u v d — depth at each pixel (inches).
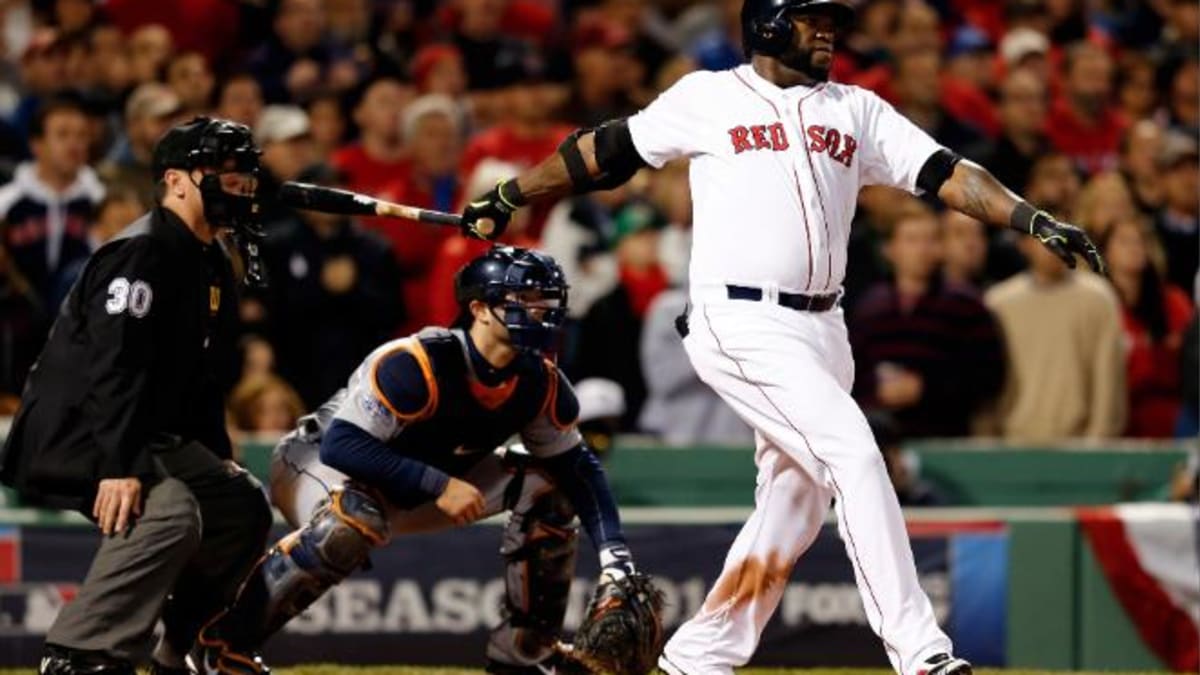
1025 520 1365.7
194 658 937.5
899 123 897.5
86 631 898.1
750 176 884.6
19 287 1568.7
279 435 1541.6
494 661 995.3
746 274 884.0
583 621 909.8
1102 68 2076.8
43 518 1314.0
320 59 1964.8
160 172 919.0
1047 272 1716.3
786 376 874.1
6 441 916.6
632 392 1679.4
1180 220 1936.5
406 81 1937.7
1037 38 2121.1
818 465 876.6
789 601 1326.3
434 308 1654.8
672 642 928.3
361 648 1311.5
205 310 924.6
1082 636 1368.1
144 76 1830.7
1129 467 1679.4
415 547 1317.7
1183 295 1907.0
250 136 921.5
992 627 1363.2
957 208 885.8
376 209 948.6
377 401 900.6
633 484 1626.5
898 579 858.1
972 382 1690.5
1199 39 2361.0
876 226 1739.7
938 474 1657.2
